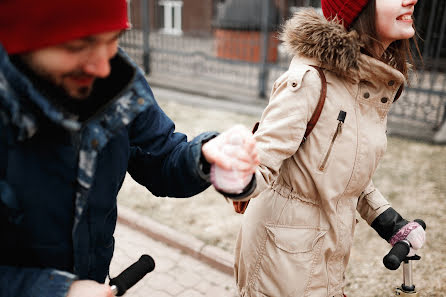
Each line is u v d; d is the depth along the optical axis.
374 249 3.21
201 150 1.09
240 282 1.79
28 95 0.85
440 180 4.50
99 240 1.13
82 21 0.82
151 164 1.25
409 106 6.45
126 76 1.05
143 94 1.03
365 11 1.51
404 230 1.67
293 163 1.58
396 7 1.46
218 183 1.06
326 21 1.50
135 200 3.89
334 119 1.51
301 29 1.52
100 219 1.10
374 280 2.85
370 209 1.77
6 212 0.93
